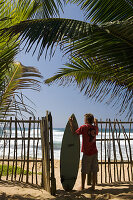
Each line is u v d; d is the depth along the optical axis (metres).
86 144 3.82
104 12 2.82
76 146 4.25
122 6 2.76
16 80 2.68
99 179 5.54
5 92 2.59
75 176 4.12
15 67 2.80
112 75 3.02
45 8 2.80
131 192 3.39
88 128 3.85
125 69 2.71
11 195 3.19
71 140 4.23
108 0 2.74
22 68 2.78
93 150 3.82
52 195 3.43
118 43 2.45
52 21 2.36
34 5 2.56
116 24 2.08
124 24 2.07
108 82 3.69
